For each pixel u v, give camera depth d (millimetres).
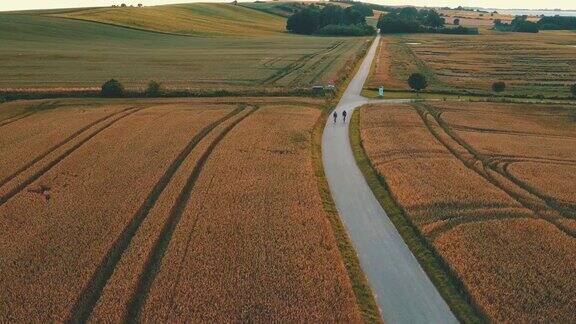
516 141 60531
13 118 67000
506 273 30938
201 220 36844
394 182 45438
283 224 36469
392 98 87812
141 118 66438
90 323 25812
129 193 41344
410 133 62594
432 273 31609
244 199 40625
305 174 46562
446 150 55750
